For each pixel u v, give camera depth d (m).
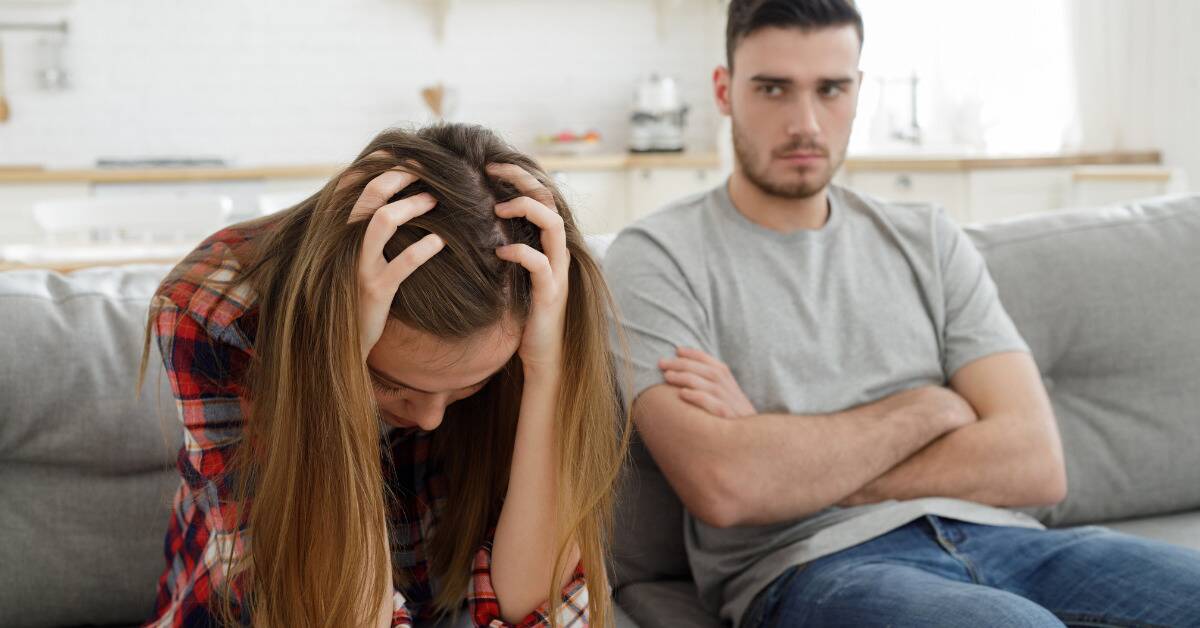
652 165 5.05
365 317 0.87
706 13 5.86
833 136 1.55
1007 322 1.61
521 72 5.72
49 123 5.23
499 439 1.17
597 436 1.05
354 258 0.87
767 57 1.53
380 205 0.88
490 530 1.16
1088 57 4.21
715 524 1.36
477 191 0.91
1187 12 3.88
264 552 0.93
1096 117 4.23
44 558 1.28
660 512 1.52
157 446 1.31
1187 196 1.89
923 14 4.74
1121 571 1.28
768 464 1.35
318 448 0.90
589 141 5.34
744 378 1.48
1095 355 1.72
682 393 1.40
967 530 1.38
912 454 1.44
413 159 0.91
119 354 1.31
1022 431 1.47
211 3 5.33
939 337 1.59
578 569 1.09
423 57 5.60
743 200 1.58
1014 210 3.76
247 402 0.98
